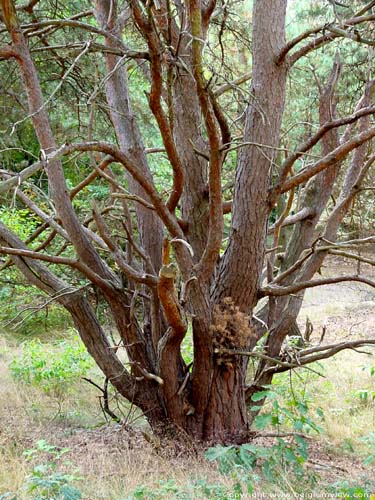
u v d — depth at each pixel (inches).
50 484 152.7
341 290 687.7
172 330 211.6
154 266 262.8
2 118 391.2
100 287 237.3
